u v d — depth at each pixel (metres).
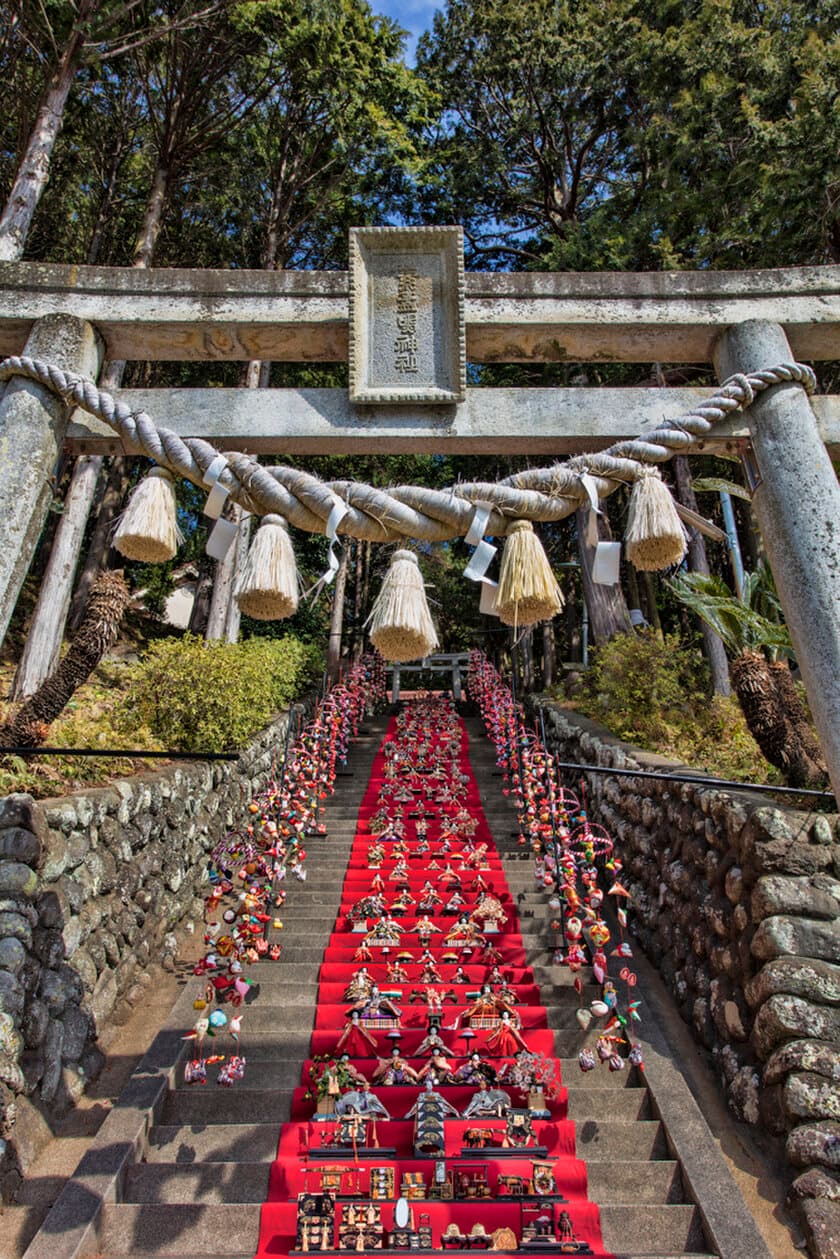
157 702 7.94
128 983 5.38
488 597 2.81
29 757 4.91
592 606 12.34
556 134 16.03
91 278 3.24
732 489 5.26
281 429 3.08
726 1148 4.10
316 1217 3.57
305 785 8.91
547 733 12.01
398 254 3.32
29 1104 3.98
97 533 15.25
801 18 11.91
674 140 12.30
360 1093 4.38
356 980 5.45
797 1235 3.51
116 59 12.31
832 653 2.74
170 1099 4.47
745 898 4.57
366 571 20.27
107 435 3.12
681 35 12.35
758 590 7.11
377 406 3.11
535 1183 3.79
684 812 5.72
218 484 2.76
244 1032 5.03
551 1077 4.58
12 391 2.99
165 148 12.22
